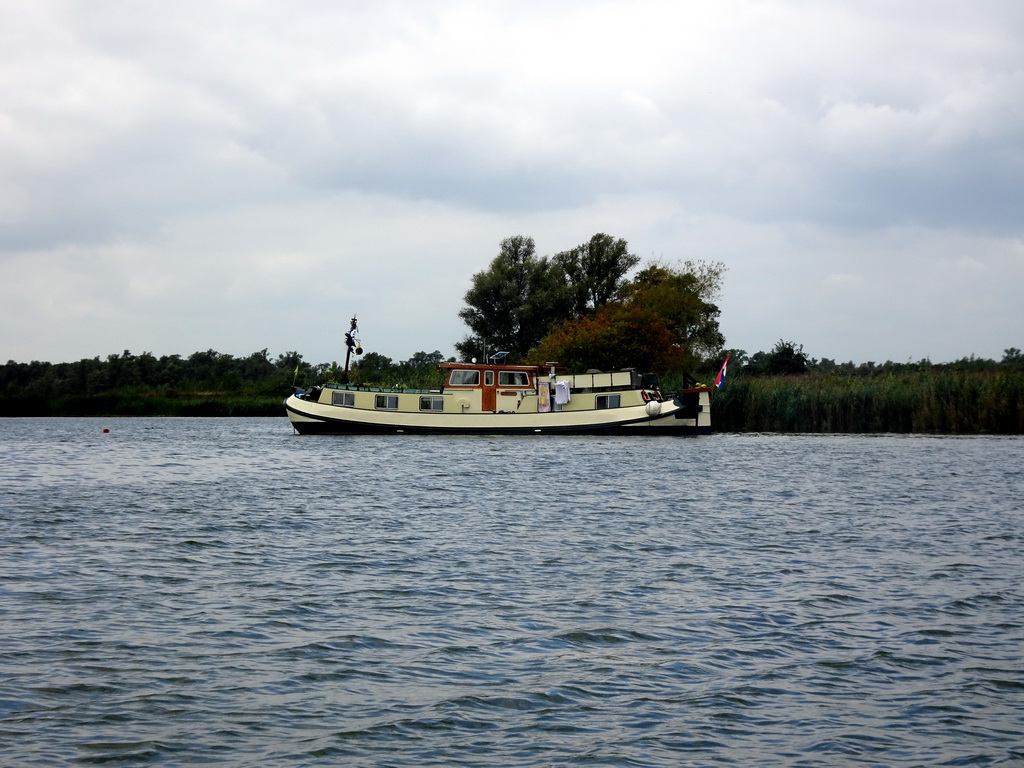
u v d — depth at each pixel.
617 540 21.73
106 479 35.38
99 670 12.08
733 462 42.12
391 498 29.30
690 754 9.84
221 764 9.48
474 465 40.47
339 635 13.70
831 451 48.03
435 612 15.01
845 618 14.86
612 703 11.17
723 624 14.44
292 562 18.94
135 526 23.52
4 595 15.94
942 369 67.62
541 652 12.99
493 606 15.41
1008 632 14.16
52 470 39.31
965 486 33.25
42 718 10.52
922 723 10.70
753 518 25.45
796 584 17.22
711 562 19.22
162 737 10.09
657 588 16.80
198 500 28.77
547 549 20.52
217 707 10.91
